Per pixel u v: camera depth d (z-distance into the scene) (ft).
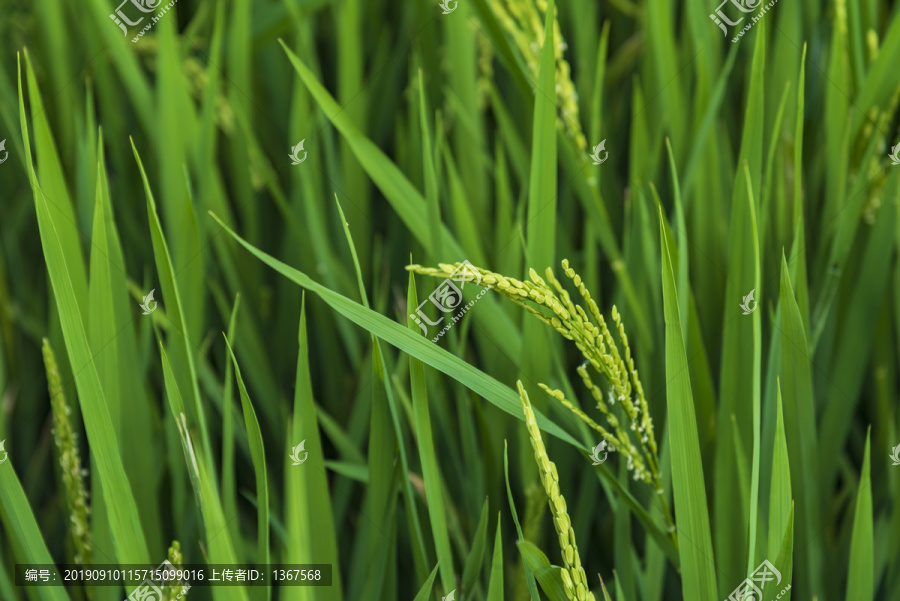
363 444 4.97
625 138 5.21
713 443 4.83
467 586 4.75
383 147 5.27
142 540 4.68
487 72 5.16
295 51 5.24
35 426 5.15
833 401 4.90
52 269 4.60
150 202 4.58
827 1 5.14
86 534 4.82
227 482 4.77
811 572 4.81
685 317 4.77
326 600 4.72
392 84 5.25
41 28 5.20
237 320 5.05
